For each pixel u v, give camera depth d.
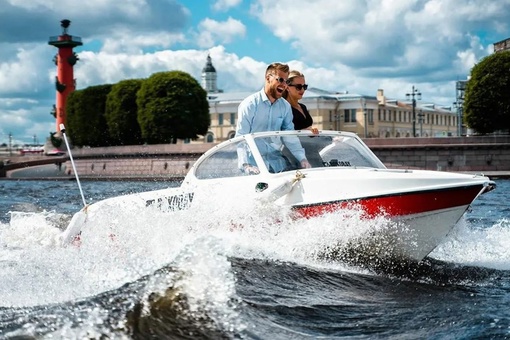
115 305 4.36
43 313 4.26
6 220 12.44
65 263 6.12
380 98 107.12
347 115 95.31
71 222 7.54
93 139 69.06
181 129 60.06
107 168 60.62
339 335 4.18
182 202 7.05
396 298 5.18
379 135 102.31
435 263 6.64
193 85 61.03
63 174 66.88
